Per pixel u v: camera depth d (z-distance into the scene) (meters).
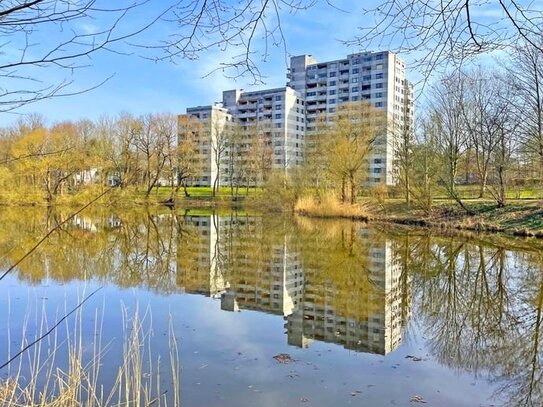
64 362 7.05
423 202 29.16
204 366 7.07
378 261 17.03
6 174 31.48
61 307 10.41
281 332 8.93
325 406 5.82
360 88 68.06
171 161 48.94
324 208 34.03
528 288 12.91
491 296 12.12
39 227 25.92
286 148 73.38
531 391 6.32
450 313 10.57
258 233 25.58
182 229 27.81
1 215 31.39
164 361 7.25
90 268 15.36
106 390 6.11
